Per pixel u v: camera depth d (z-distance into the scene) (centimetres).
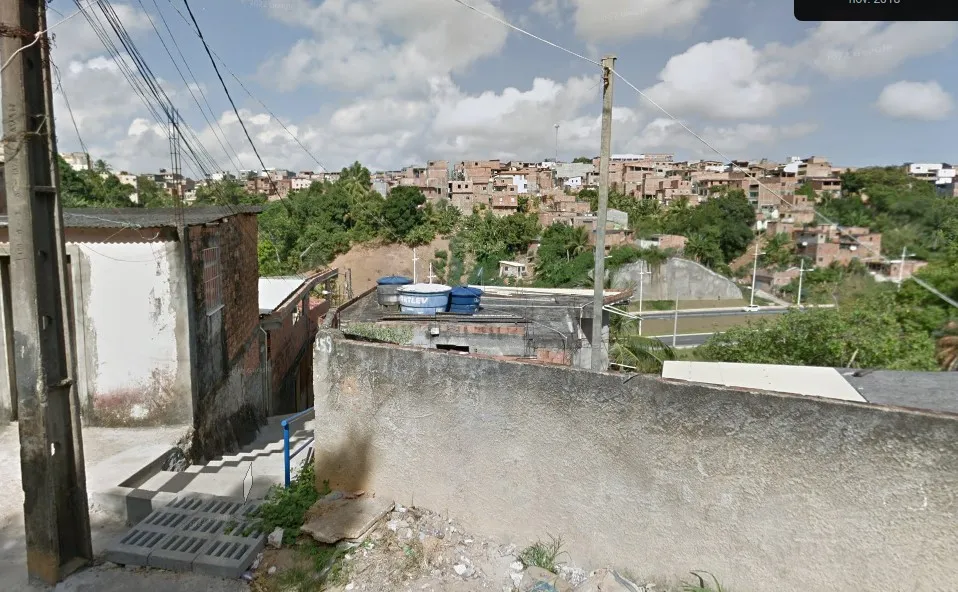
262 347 1168
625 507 316
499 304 1005
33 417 347
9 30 317
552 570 331
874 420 251
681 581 300
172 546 389
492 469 363
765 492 276
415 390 389
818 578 265
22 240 333
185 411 691
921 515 242
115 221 666
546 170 8819
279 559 376
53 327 356
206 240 773
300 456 662
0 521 443
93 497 471
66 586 357
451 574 340
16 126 326
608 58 776
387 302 902
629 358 1393
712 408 287
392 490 408
